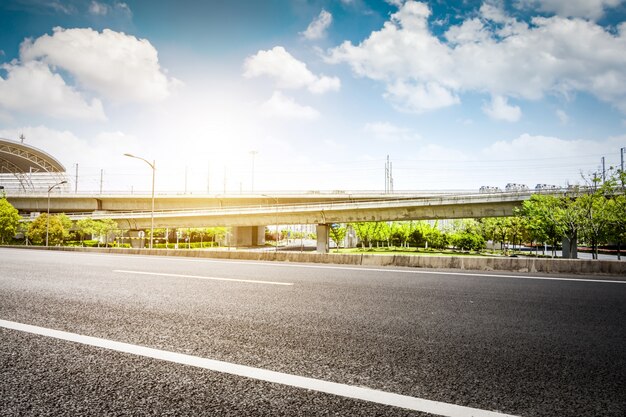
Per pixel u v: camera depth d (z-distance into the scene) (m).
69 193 61.75
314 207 46.09
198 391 2.27
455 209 39.72
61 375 2.51
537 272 8.32
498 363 2.71
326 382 2.39
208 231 69.75
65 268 9.64
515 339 3.28
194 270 9.02
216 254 14.28
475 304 4.73
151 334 3.46
